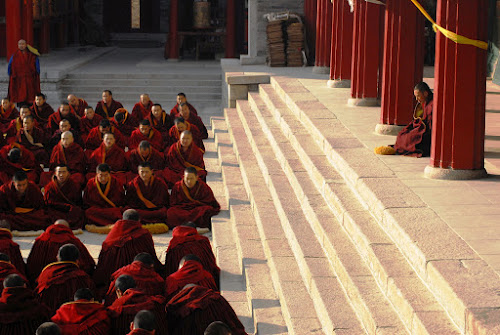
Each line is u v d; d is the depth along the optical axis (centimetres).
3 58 3155
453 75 955
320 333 757
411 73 1241
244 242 1074
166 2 4509
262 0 2562
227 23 3359
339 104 1570
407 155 1112
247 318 891
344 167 1059
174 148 1505
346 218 901
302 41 2461
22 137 1688
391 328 657
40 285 891
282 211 1073
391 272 717
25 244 1217
